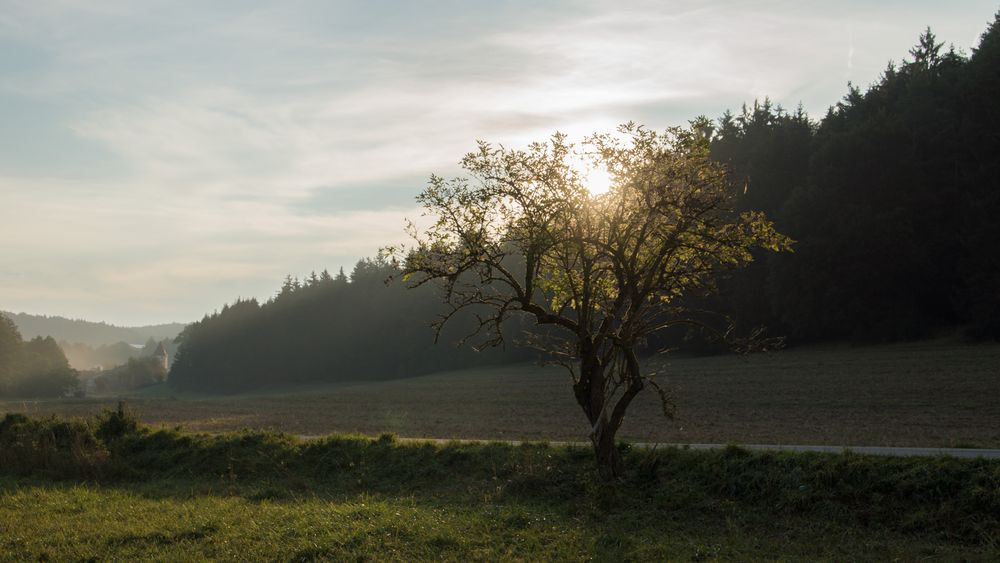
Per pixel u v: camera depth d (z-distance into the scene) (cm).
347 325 15412
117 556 1201
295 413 5797
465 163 1541
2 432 2677
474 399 6138
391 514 1424
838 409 3678
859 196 6869
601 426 1627
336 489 1864
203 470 2195
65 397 16200
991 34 7444
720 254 1588
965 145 6619
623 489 1583
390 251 1584
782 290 7262
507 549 1205
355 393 8681
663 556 1177
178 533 1341
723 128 10388
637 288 1616
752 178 8338
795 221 7131
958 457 1450
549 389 6625
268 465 2144
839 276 6825
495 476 1784
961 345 5878
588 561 1146
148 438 2481
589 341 1608
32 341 17725
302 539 1259
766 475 1516
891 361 5491
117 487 2003
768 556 1184
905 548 1211
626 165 1493
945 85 7500
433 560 1144
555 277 1705
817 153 7562
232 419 5412
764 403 4162
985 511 1282
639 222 1541
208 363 18125
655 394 5006
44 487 1939
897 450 1823
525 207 1526
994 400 3566
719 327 8206
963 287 6325
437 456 1989
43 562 1184
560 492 1636
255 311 18150
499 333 1653
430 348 13075
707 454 1672
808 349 7169
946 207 6638
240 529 1359
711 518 1435
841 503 1410
